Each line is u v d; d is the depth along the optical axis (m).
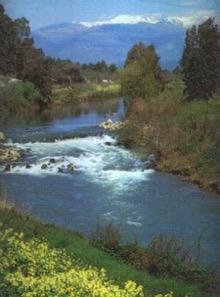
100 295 11.30
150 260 15.88
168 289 13.79
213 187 32.97
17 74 75.56
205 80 36.75
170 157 39.97
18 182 33.91
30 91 73.62
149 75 59.25
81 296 11.27
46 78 78.19
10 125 57.72
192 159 37.75
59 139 49.09
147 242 22.02
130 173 37.84
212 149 35.84
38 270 12.62
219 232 21.47
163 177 36.81
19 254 12.92
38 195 30.58
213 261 17.59
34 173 36.94
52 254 13.48
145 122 49.56
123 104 81.06
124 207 28.58
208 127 38.34
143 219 26.28
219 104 38.59
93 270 13.43
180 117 44.00
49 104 78.56
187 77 40.12
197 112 41.06
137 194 31.69
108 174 37.28
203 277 15.07
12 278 11.03
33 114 68.62
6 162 39.62
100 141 48.94
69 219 25.70
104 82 96.19
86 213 27.06
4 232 15.59
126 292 11.84
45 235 17.03
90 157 42.38
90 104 82.38
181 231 24.00
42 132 52.41
